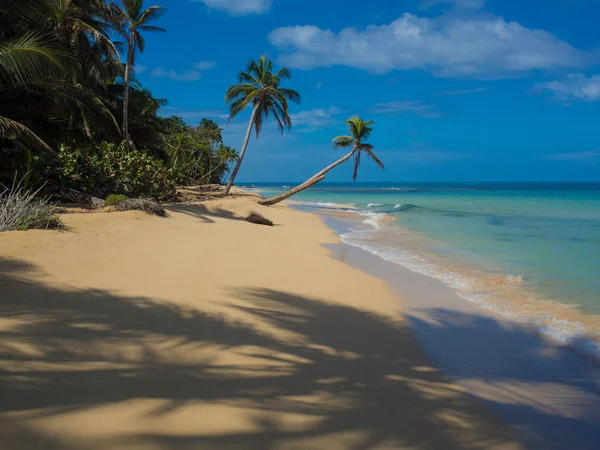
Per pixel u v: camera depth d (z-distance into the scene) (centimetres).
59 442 238
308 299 651
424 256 1141
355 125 3156
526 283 817
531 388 398
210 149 6425
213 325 477
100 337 394
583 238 1462
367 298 696
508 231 1692
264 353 415
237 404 309
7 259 577
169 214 1501
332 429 295
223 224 1572
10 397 272
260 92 3388
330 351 450
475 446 295
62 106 1563
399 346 490
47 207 983
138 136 3041
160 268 706
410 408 341
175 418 280
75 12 2188
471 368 439
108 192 1759
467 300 702
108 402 288
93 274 598
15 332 367
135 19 2600
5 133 1342
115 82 3170
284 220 2175
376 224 2094
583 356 474
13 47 1131
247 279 730
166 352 386
